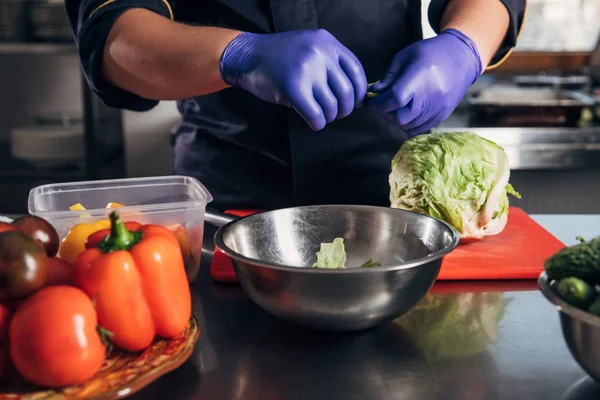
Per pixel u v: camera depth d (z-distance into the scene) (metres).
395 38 1.36
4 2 2.32
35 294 0.62
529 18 2.53
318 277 0.70
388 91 1.00
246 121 1.34
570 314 0.58
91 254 0.66
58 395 0.60
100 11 1.14
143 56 1.07
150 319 0.67
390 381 0.66
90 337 0.61
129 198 1.01
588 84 2.53
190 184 1.01
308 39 0.97
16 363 0.60
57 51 2.33
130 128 2.59
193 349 0.73
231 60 1.00
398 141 1.38
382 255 0.91
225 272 0.94
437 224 0.86
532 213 2.18
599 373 0.59
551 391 0.64
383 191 1.38
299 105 0.95
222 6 1.31
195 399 0.64
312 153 1.33
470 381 0.66
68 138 2.47
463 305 0.85
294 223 0.92
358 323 0.73
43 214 0.84
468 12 1.22
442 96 1.04
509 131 2.12
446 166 1.08
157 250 0.67
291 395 0.64
